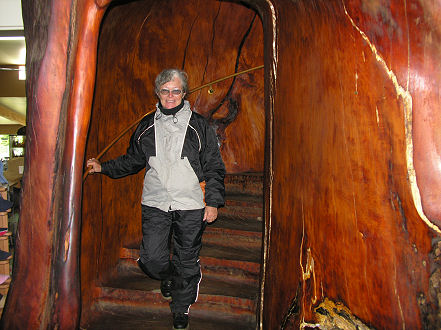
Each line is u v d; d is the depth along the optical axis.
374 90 1.19
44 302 1.61
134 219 3.21
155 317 2.54
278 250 1.92
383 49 1.15
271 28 1.96
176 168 2.02
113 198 2.84
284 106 1.88
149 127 2.08
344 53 1.32
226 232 3.07
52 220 1.58
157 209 2.08
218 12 3.85
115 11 2.67
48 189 1.57
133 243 3.14
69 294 1.61
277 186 1.98
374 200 1.20
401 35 1.10
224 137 4.23
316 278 1.52
